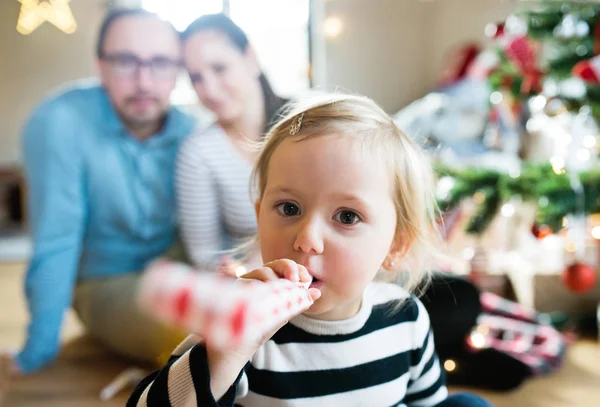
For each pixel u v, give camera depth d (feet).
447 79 7.93
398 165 2.33
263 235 2.20
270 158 2.30
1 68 12.75
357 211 2.13
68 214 5.22
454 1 11.90
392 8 12.22
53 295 5.16
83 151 5.29
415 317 2.60
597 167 5.46
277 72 13.04
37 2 9.77
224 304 1.14
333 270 2.10
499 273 6.79
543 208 5.13
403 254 2.50
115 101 5.35
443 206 5.21
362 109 2.36
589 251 6.25
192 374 1.71
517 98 5.61
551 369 5.19
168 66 5.31
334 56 12.45
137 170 5.49
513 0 7.23
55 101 5.45
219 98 5.04
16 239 11.25
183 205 5.27
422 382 2.67
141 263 5.79
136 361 5.53
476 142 7.59
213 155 5.13
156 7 12.52
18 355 5.30
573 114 5.44
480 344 5.13
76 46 12.78
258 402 2.29
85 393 4.93
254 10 12.89
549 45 5.38
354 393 2.35
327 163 2.11
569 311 6.34
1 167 12.41
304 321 2.32
